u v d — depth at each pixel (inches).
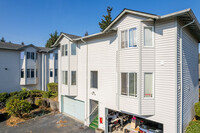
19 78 806.5
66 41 516.4
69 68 498.3
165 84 287.9
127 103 323.9
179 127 286.2
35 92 718.5
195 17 286.0
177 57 279.6
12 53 784.3
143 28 305.6
